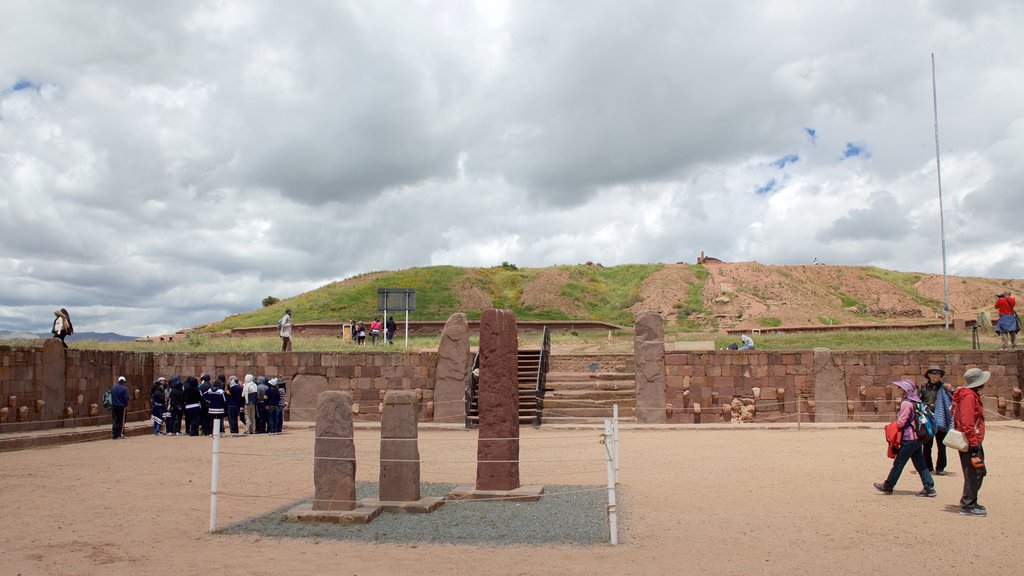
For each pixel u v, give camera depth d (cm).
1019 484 1338
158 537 975
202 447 2033
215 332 5569
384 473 1179
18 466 1645
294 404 2902
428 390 2869
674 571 805
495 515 1116
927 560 845
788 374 2714
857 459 1683
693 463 1648
